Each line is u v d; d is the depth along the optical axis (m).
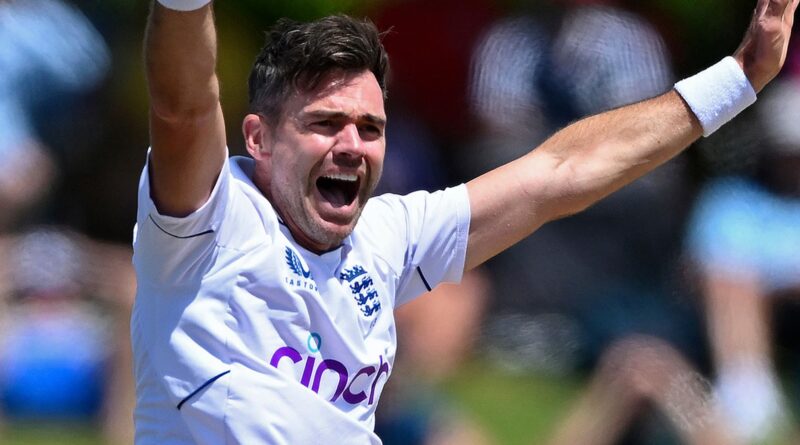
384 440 26.36
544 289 34.50
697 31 44.75
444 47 39.69
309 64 16.03
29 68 34.97
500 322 34.97
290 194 16.22
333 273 16.56
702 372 29.42
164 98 14.74
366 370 16.52
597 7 37.88
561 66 36.59
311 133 16.08
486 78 37.62
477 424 29.67
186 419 15.80
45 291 31.30
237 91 42.56
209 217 15.44
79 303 31.53
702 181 35.28
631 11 40.69
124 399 30.52
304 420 15.87
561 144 18.52
